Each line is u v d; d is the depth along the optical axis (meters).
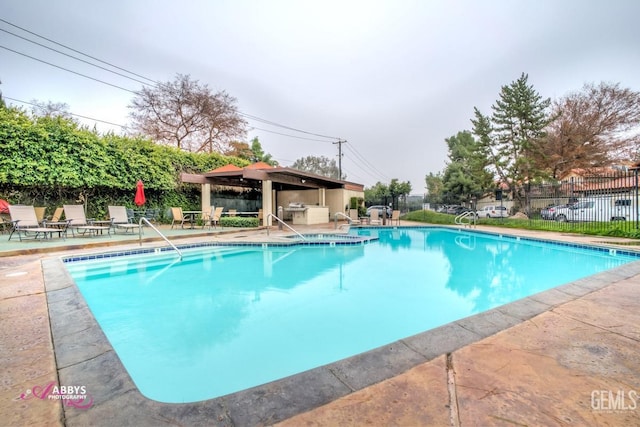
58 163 9.68
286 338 3.03
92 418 1.31
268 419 1.33
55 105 20.48
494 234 11.65
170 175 13.41
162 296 4.44
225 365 2.52
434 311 3.79
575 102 19.38
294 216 15.90
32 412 1.35
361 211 21.48
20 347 2.00
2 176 8.60
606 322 2.48
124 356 2.68
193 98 22.12
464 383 1.61
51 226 9.62
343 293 4.56
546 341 2.13
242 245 8.33
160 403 1.43
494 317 2.59
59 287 3.52
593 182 12.80
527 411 1.38
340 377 1.67
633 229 9.48
